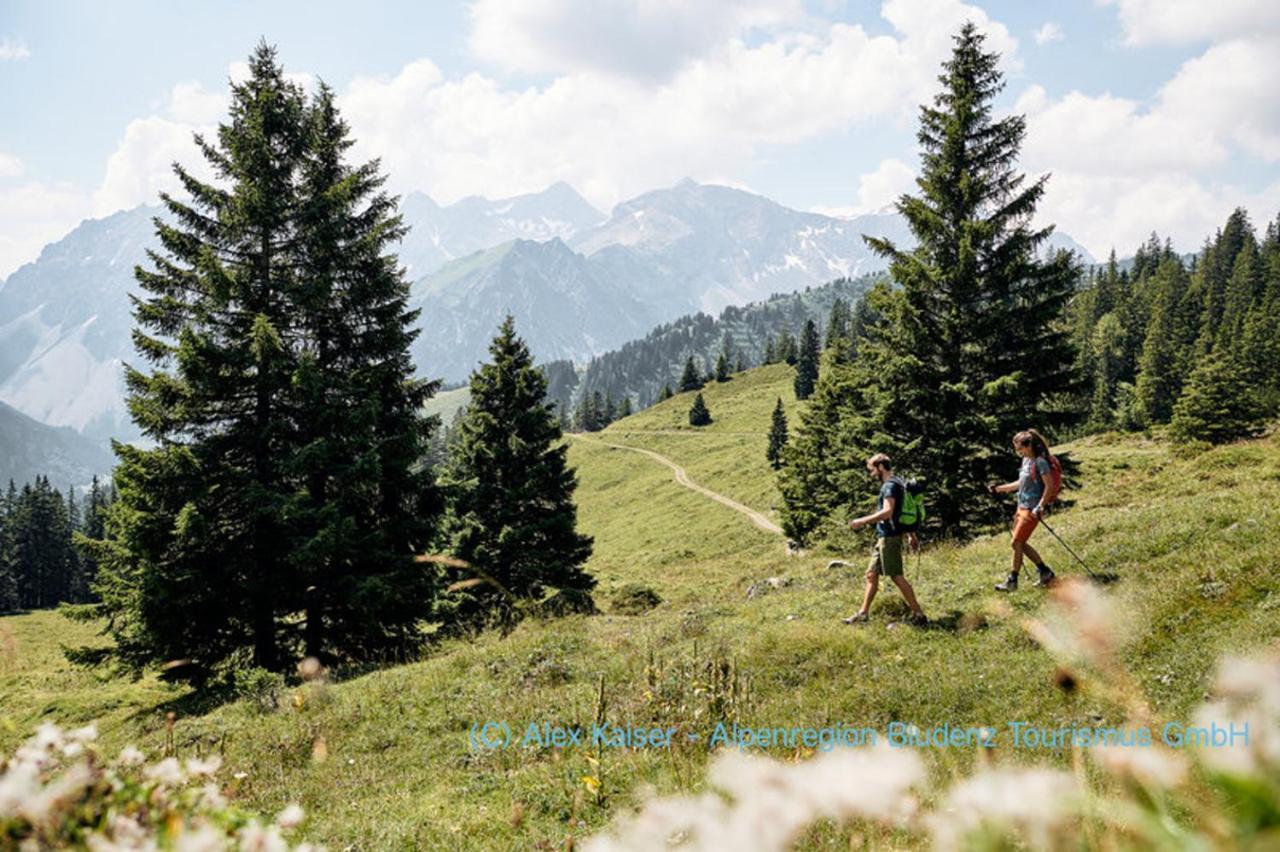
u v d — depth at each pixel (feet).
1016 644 27.96
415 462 71.97
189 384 60.80
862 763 3.92
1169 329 349.82
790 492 146.10
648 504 307.37
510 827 18.80
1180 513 37.45
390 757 27.71
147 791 5.22
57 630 182.80
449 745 28.09
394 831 19.81
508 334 102.27
